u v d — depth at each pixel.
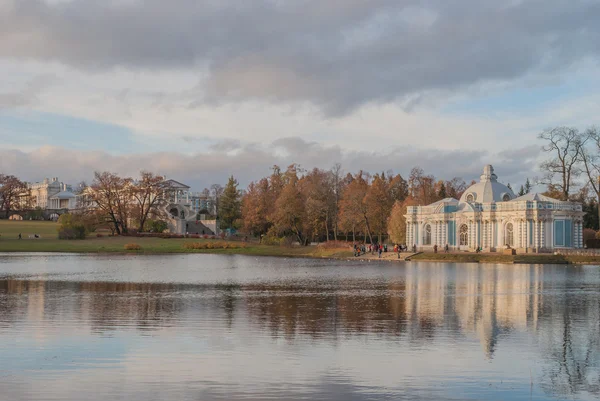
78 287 60.03
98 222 184.25
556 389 24.56
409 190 177.50
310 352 30.05
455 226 135.38
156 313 41.91
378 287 60.47
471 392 24.12
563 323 38.19
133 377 25.66
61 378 25.47
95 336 33.53
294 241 173.38
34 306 45.25
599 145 120.19
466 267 95.06
